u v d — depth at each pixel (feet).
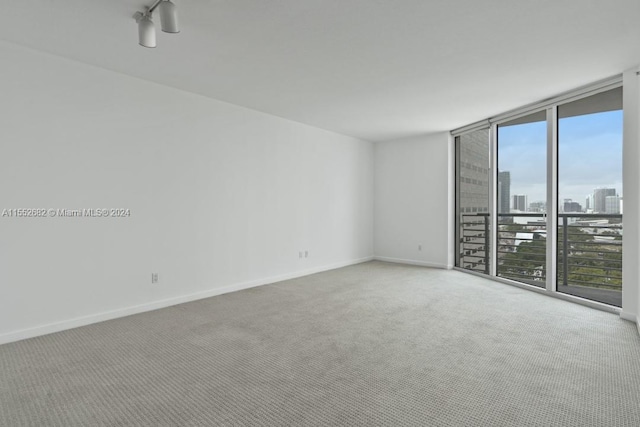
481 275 18.47
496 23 8.64
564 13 8.16
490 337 10.11
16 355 8.95
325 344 9.65
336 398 6.95
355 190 22.59
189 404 6.75
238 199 15.79
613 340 9.85
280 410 6.55
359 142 22.90
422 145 21.88
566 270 14.58
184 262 13.84
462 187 20.48
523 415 6.35
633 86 11.34
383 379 7.70
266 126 17.02
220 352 9.13
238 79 12.60
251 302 13.80
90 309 11.38
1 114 9.73
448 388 7.31
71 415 6.39
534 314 12.22
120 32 9.23
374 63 11.12
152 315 12.20
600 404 6.69
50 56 10.53
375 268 20.97
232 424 6.13
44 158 10.46
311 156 19.51
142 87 12.59
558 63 11.03
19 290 10.04
